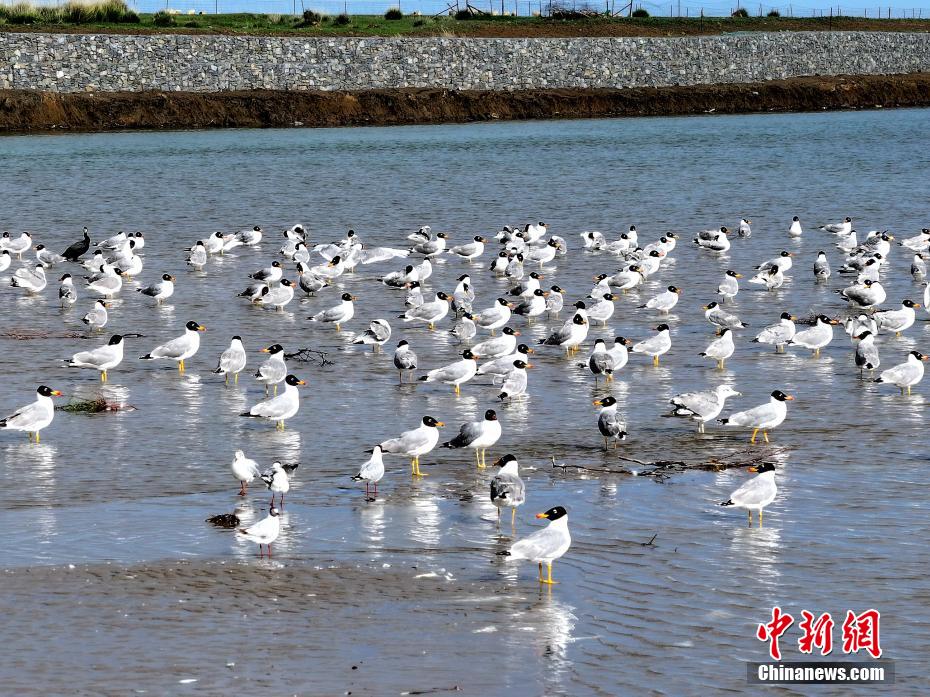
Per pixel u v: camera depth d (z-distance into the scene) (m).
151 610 20.36
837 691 17.88
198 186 83.88
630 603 20.75
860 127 121.31
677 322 45.00
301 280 50.00
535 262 57.31
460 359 39.25
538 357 39.81
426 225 69.00
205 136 113.25
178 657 18.64
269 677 18.02
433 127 123.69
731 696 17.67
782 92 143.12
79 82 118.94
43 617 20.08
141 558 22.67
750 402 33.94
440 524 24.56
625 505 25.48
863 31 166.38
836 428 31.19
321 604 20.64
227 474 28.02
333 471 28.19
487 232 66.94
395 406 33.84
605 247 59.50
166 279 48.50
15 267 58.12
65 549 23.16
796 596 20.98
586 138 113.44
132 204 76.50
